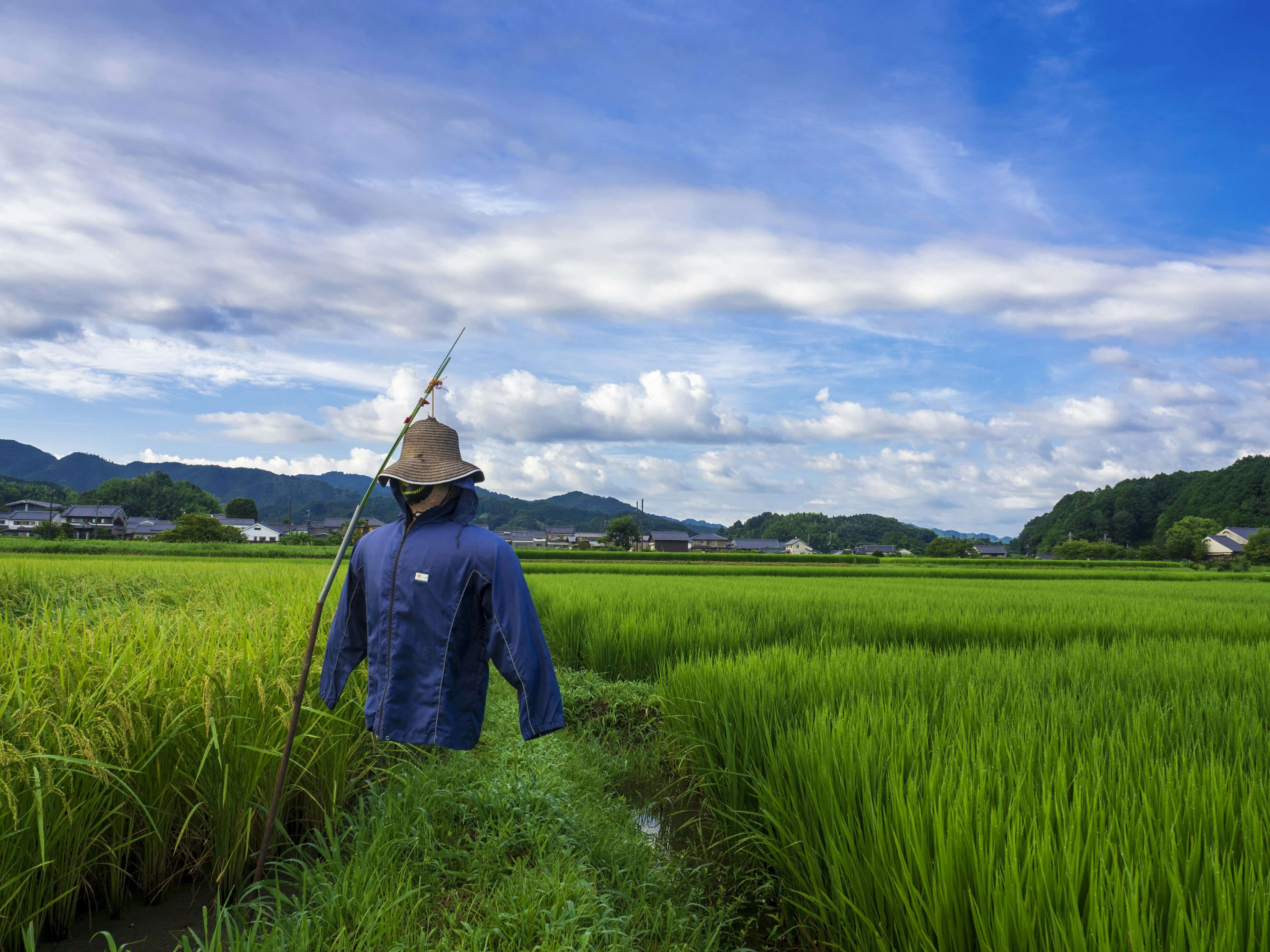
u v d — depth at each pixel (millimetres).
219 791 2828
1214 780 2369
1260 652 6113
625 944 2404
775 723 3713
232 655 3316
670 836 3975
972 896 1876
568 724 5977
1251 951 1561
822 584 19766
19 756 2209
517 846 3191
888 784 2584
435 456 2771
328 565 22938
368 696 2748
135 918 2658
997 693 4066
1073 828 2016
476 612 2744
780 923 2979
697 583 17453
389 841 2891
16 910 2312
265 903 2607
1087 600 13578
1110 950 1581
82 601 4574
